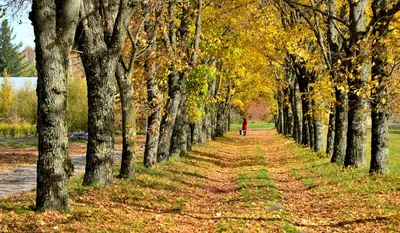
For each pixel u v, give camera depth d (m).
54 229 8.68
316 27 21.56
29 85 63.88
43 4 9.28
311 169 22.95
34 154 32.75
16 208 10.18
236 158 33.22
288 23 26.78
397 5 14.12
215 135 55.78
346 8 23.48
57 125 9.73
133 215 11.00
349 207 12.98
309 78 32.09
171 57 19.11
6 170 23.19
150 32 18.33
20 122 61.62
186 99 26.36
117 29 13.25
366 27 17.09
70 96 58.19
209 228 10.62
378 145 17.84
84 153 34.69
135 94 19.36
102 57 13.49
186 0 21.84
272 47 26.95
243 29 25.11
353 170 19.31
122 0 13.01
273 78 44.50
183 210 12.80
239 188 17.83
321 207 13.56
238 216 12.04
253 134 71.12
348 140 20.36
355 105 18.45
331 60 21.84
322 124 32.66
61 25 9.51
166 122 23.39
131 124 16.45
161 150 23.62
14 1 12.64
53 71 9.48
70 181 15.44
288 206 14.09
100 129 13.93
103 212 10.64
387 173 17.83
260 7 25.64
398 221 10.76
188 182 18.64
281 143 47.50
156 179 17.44
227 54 25.33
